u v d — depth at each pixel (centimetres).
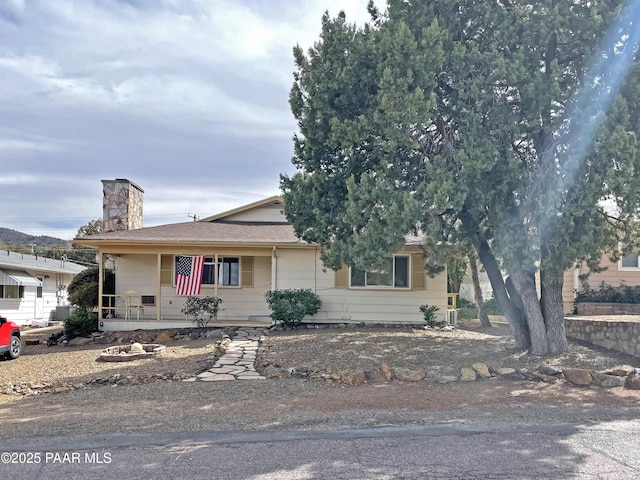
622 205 952
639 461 501
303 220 1132
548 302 1077
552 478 455
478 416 685
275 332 1495
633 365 988
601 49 883
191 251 1683
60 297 2989
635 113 887
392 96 856
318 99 982
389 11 948
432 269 1360
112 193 1919
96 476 464
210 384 910
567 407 740
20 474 472
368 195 894
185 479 456
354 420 663
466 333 1495
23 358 1271
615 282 1925
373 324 1644
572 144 891
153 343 1459
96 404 784
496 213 938
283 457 512
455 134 947
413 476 460
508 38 905
